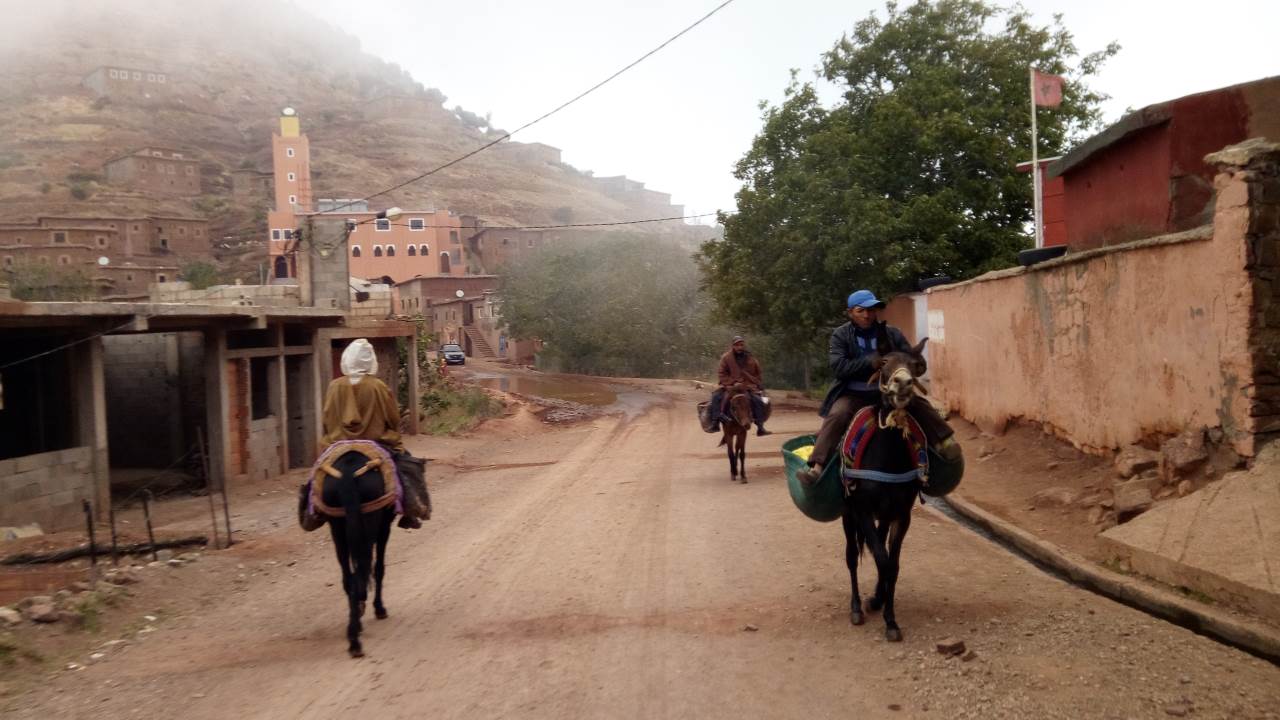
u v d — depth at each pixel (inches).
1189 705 190.1
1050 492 400.8
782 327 1272.1
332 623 303.1
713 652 246.5
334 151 6983.3
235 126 7244.1
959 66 1135.6
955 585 301.3
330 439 284.7
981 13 1172.5
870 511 251.1
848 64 1212.5
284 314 705.0
